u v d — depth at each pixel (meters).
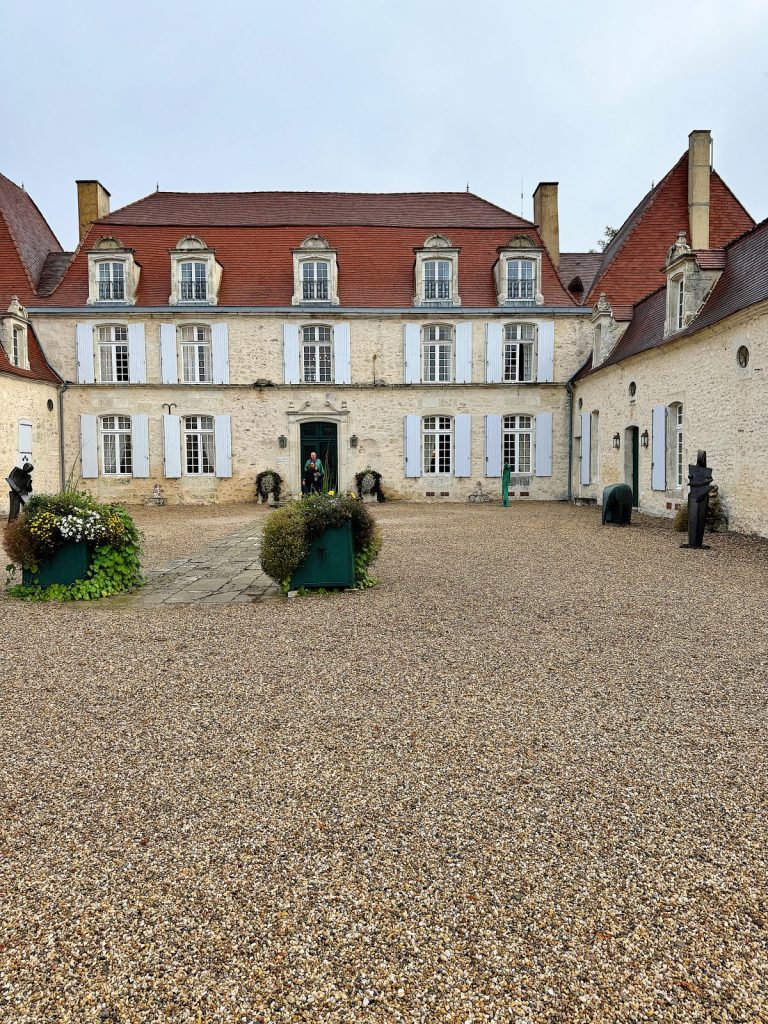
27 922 2.47
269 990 2.17
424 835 2.99
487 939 2.38
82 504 8.12
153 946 2.35
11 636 6.21
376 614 6.87
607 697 4.56
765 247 13.02
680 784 3.42
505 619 6.61
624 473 18.41
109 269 22.72
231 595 7.99
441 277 23.20
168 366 22.66
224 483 23.14
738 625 6.29
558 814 3.15
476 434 23.44
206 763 3.67
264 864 2.79
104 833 3.02
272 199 26.64
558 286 23.77
